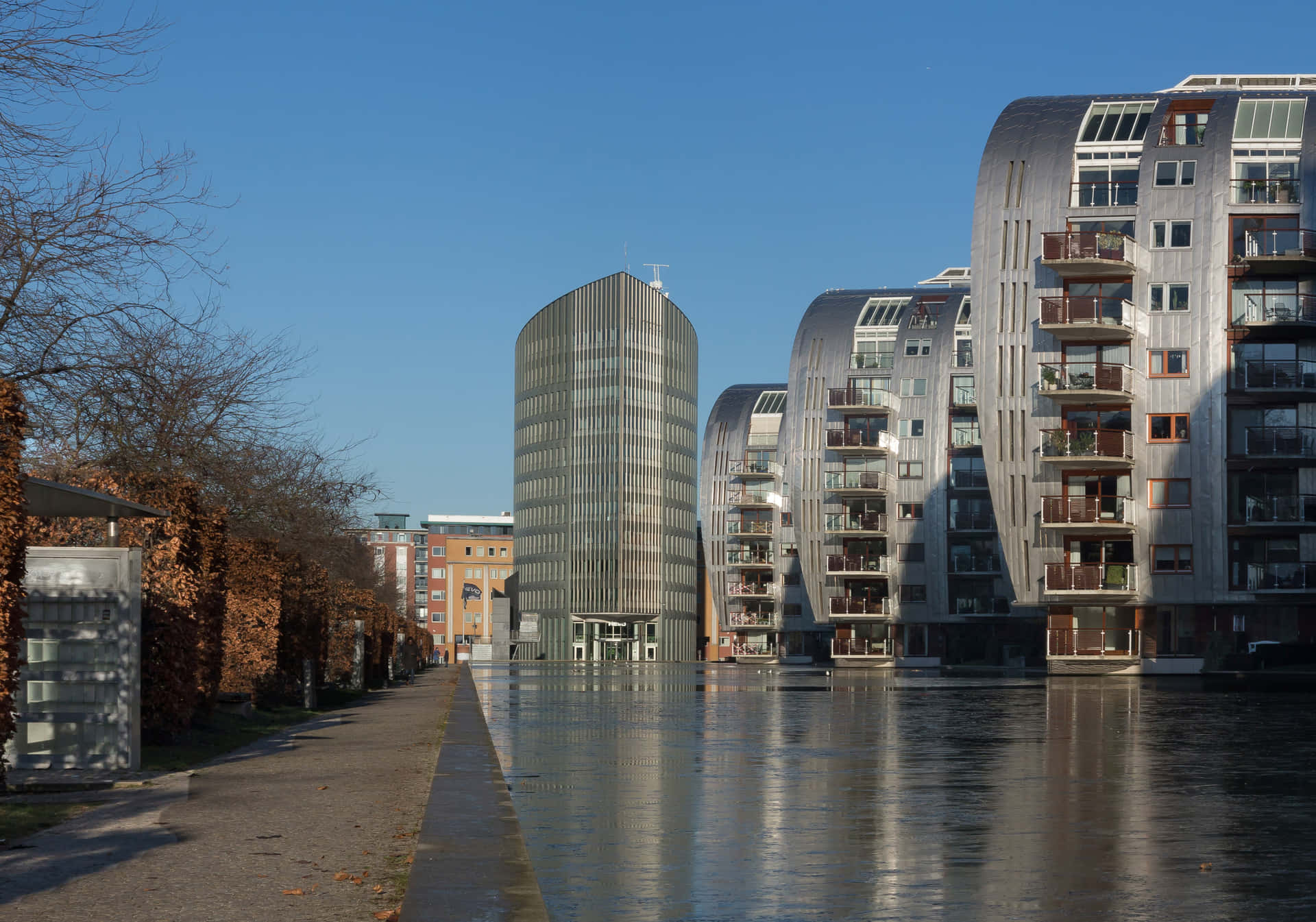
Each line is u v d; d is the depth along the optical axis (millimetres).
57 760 17203
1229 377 57594
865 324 91562
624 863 10094
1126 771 16656
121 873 9586
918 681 56031
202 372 33688
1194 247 58031
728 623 119062
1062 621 60125
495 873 8961
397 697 41531
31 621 17328
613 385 162000
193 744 21031
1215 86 64500
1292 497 57000
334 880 9273
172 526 21203
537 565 167750
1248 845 10727
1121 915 8094
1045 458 58062
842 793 14500
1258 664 54938
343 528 50125
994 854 10375
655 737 23219
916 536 86688
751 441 119688
